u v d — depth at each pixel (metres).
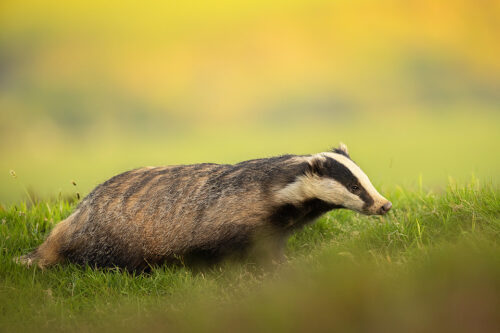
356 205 15.97
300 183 16.00
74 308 14.25
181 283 14.90
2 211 19.81
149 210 16.55
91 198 17.23
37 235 18.59
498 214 14.91
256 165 16.47
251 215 15.82
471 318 10.14
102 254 16.72
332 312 10.77
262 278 14.77
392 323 10.28
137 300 14.12
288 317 10.80
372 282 11.48
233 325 11.28
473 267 11.19
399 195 19.45
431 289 10.88
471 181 17.81
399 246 14.94
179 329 11.95
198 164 17.38
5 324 13.47
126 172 17.62
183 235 16.20
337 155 16.59
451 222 15.14
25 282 15.23
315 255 14.95
